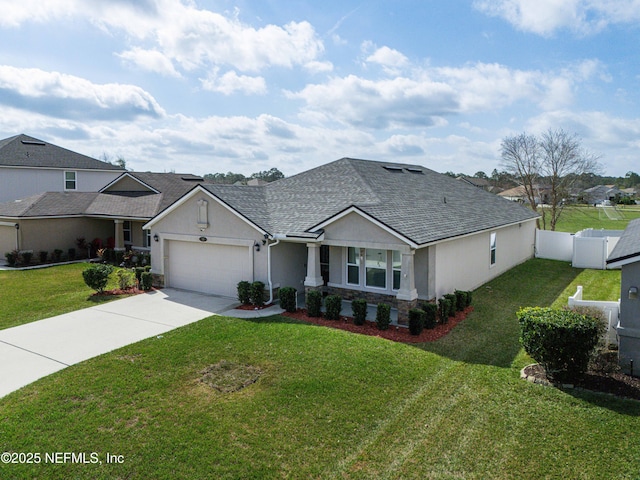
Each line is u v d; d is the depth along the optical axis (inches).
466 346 448.5
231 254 658.8
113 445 274.8
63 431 290.4
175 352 428.8
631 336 365.4
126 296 671.8
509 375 374.9
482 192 1067.9
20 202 1058.7
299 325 514.9
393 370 384.2
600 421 297.3
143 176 1181.1
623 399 324.8
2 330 504.1
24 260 957.8
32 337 478.6
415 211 644.1
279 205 725.3
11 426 295.3
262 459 261.6
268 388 350.6
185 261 719.7
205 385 357.1
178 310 589.0
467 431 290.0
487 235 772.0
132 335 483.5
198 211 680.4
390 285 597.3
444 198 823.1
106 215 1026.1
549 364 356.2
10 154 1209.4
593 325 348.5
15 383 363.3
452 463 257.9
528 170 1587.1
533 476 245.4
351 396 337.4
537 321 355.6
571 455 262.5
